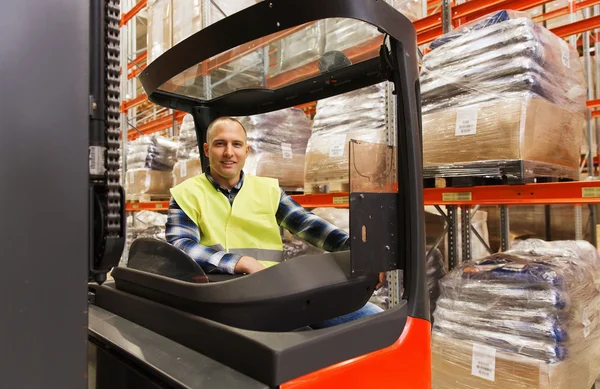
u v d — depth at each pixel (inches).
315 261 48.0
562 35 128.0
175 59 61.8
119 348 43.9
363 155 45.6
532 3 110.6
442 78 91.0
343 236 76.3
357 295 51.4
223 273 62.7
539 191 84.1
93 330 49.8
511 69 80.8
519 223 178.5
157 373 38.2
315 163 115.4
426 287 51.7
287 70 71.7
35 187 28.2
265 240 83.2
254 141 122.6
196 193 81.2
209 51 55.9
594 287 87.2
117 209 35.1
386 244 49.3
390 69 51.8
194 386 35.0
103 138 35.0
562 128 89.7
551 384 70.4
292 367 36.2
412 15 125.4
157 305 49.3
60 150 29.4
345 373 40.4
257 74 72.8
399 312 48.0
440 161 90.7
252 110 88.7
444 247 125.0
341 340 40.9
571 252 90.0
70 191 29.8
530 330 74.3
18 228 27.5
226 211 81.7
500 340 77.0
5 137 27.1
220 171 83.1
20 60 27.7
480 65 85.3
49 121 28.9
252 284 42.8
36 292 28.1
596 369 84.2
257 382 35.8
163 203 172.2
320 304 47.1
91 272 35.6
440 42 95.7
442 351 85.6
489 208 167.2
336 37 61.6
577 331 76.1
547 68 84.2
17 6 27.7
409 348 48.0
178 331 45.8
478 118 83.9
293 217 85.6
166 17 154.3
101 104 34.8
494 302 80.3
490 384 77.2
